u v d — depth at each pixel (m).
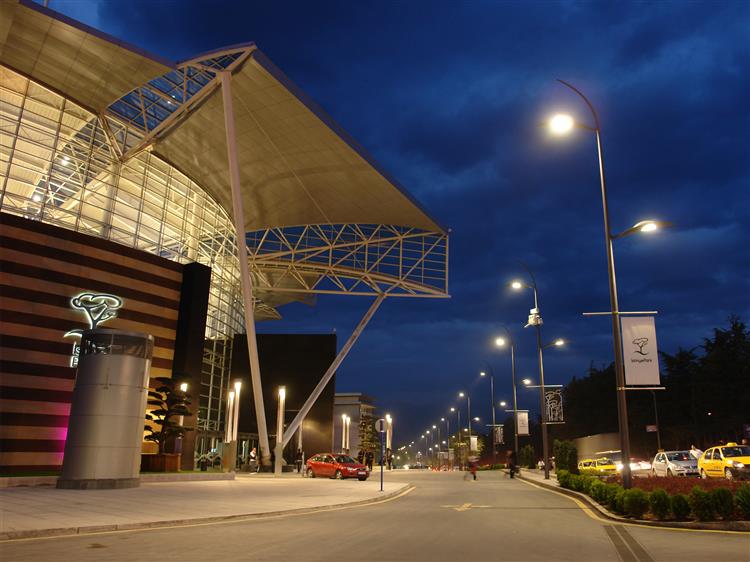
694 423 72.00
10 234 27.19
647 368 16.31
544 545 10.42
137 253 31.89
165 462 29.08
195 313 33.16
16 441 25.70
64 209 30.69
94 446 21.17
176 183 40.47
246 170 41.31
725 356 65.38
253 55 29.94
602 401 99.62
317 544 10.27
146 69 29.97
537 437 130.12
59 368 27.50
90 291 29.47
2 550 9.43
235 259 47.56
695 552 9.64
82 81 31.98
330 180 41.81
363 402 107.38
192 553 9.23
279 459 40.78
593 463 39.69
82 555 8.98
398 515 15.58
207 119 35.84
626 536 11.62
